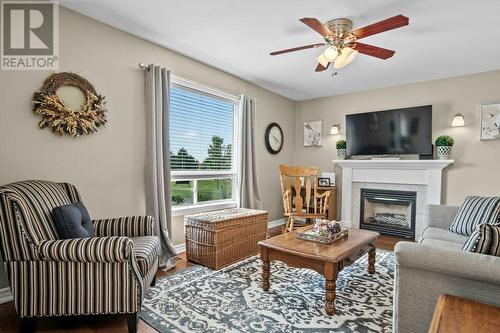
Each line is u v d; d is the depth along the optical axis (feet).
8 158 6.98
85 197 8.38
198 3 7.61
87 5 7.79
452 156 13.23
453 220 8.85
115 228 7.77
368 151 14.97
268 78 13.88
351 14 7.97
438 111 13.61
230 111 13.83
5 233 5.54
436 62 11.52
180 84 11.03
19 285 5.61
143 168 9.87
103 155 8.78
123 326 6.08
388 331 5.85
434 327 3.23
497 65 11.79
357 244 7.55
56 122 7.66
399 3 7.41
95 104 8.44
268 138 15.93
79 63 8.20
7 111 6.98
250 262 10.05
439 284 4.43
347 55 8.12
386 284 8.14
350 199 15.70
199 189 12.39
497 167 12.23
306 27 8.86
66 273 5.68
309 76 13.53
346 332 5.81
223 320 6.23
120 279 5.70
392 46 10.01
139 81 9.73
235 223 10.05
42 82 7.52
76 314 5.70
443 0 7.23
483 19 8.13
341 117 16.58
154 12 8.10
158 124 9.89
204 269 9.34
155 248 7.17
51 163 7.68
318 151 17.42
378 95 15.33
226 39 9.77
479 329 3.19
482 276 4.02
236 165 14.07
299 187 13.51
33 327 5.80
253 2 7.50
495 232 4.35
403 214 14.84
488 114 12.36
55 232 6.07
